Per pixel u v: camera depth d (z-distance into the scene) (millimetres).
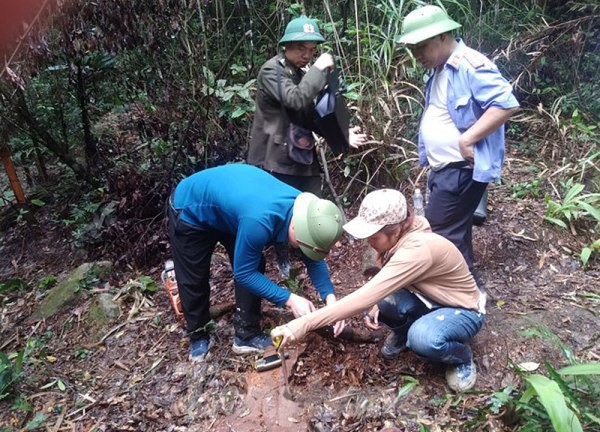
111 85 4176
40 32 2783
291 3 3998
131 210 3686
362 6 4020
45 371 2762
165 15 3488
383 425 2156
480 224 3014
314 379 2424
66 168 4695
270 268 3307
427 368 2393
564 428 1593
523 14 4738
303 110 2615
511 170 3891
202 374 2553
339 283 3102
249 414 2307
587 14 4492
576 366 1833
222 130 3744
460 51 2209
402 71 3820
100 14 3283
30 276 3756
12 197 4555
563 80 4473
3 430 2430
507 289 2875
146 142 4047
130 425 2357
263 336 2637
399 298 2266
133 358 2771
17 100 3738
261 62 3959
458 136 2283
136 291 3217
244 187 2129
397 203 1994
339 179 3748
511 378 2314
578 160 3695
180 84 3717
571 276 2939
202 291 2518
